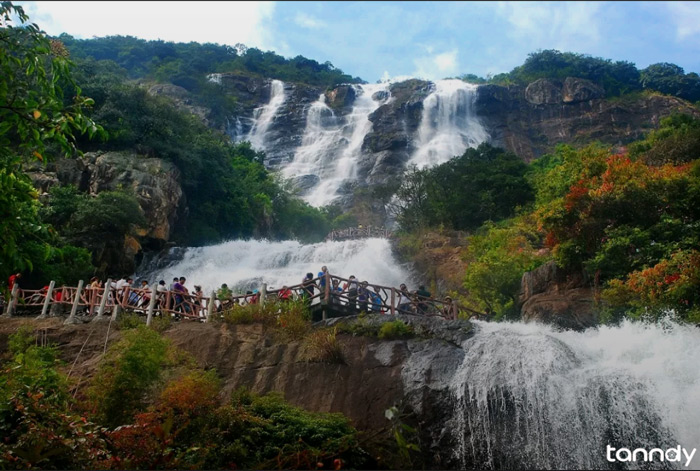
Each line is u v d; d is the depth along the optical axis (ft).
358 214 164.04
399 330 49.55
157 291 58.08
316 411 45.65
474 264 76.48
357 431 42.57
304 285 57.26
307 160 227.40
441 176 124.47
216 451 38.78
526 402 43.21
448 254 99.76
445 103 244.83
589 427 41.75
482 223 117.39
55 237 36.42
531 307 63.93
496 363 45.60
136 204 95.45
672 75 269.85
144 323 55.36
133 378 43.14
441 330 49.32
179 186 115.65
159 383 45.93
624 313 55.72
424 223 118.11
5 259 34.14
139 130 121.39
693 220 63.67
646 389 42.75
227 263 105.19
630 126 237.04
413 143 225.76
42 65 34.35
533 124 249.34
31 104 33.01
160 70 250.16
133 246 96.58
